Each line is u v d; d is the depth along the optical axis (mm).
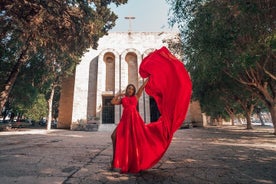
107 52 34750
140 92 4660
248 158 6332
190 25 9812
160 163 5523
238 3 5828
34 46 11805
